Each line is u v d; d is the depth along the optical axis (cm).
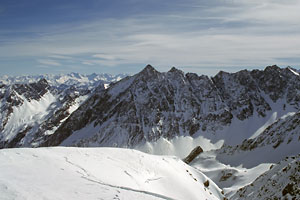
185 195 3681
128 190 2327
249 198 4288
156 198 2219
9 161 2595
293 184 3247
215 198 4481
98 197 1991
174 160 5375
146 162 4162
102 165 3338
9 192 1820
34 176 2267
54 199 1830
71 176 2478
